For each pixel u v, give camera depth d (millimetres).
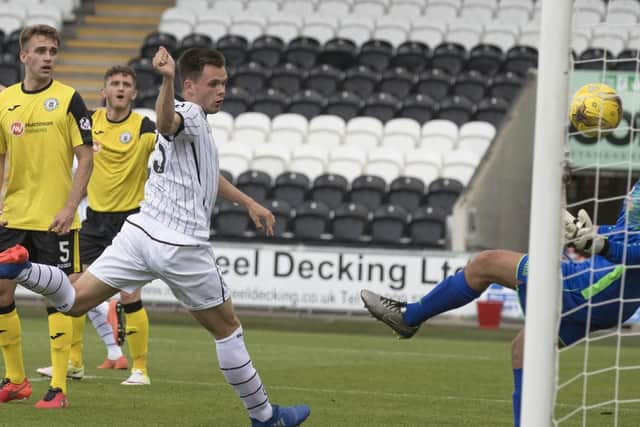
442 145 62969
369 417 23438
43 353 34875
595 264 17781
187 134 18203
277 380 30156
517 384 18156
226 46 71562
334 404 25453
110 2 82250
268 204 55312
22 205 22750
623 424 23688
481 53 70688
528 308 15203
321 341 42938
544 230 15148
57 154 22594
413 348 41094
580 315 18047
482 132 63500
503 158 54719
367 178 57969
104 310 31375
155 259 18469
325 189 57719
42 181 22672
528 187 54688
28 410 22500
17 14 76312
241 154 61219
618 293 17641
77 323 28203
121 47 76938
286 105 66188
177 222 18516
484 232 53594
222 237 54750
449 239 53156
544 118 15234
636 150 51062
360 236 54250
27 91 22609
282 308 49312
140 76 69312
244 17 76875
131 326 27625
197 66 18500
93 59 75875
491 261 18141
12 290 22812
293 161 61125
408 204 57281
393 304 19109
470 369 34250
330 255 49000
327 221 54812
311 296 49062
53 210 22781
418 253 48469
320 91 68750
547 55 15266
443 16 79188
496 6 79875
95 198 28078
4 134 22656
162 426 21250
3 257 17969
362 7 79812
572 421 24031
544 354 15062
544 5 15336
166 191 18641
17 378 23469
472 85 67938
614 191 54062
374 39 73688
